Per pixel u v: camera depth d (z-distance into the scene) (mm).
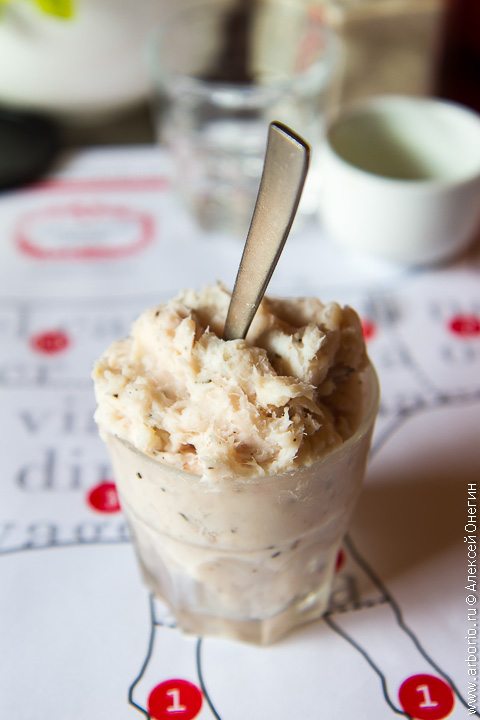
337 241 455
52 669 302
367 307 423
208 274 437
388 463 362
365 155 455
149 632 313
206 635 314
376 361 400
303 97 463
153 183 487
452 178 448
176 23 483
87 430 372
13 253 447
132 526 309
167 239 455
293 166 241
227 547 284
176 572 301
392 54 505
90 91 487
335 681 301
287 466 268
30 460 361
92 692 297
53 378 391
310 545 293
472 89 613
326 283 434
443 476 358
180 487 272
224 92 454
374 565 332
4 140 490
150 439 271
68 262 443
